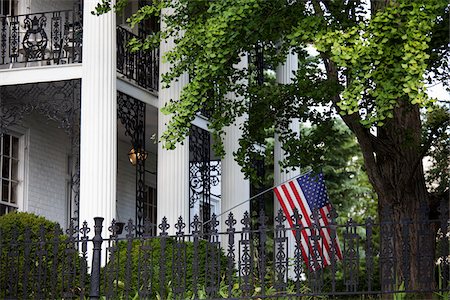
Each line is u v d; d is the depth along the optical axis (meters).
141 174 19.55
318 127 18.34
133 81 19.89
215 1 15.27
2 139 20.58
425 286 12.45
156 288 14.95
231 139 21.81
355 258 12.57
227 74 16.11
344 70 16.55
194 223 13.22
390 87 13.85
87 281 15.74
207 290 12.95
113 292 14.02
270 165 32.50
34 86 19.08
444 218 12.37
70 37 20.81
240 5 14.80
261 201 22.44
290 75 23.05
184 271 13.12
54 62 19.36
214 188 30.70
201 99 15.58
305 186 19.08
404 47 13.73
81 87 18.33
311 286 12.62
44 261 14.75
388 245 12.45
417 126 17.14
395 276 12.42
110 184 17.89
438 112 18.42
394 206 16.72
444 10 15.51
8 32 20.72
